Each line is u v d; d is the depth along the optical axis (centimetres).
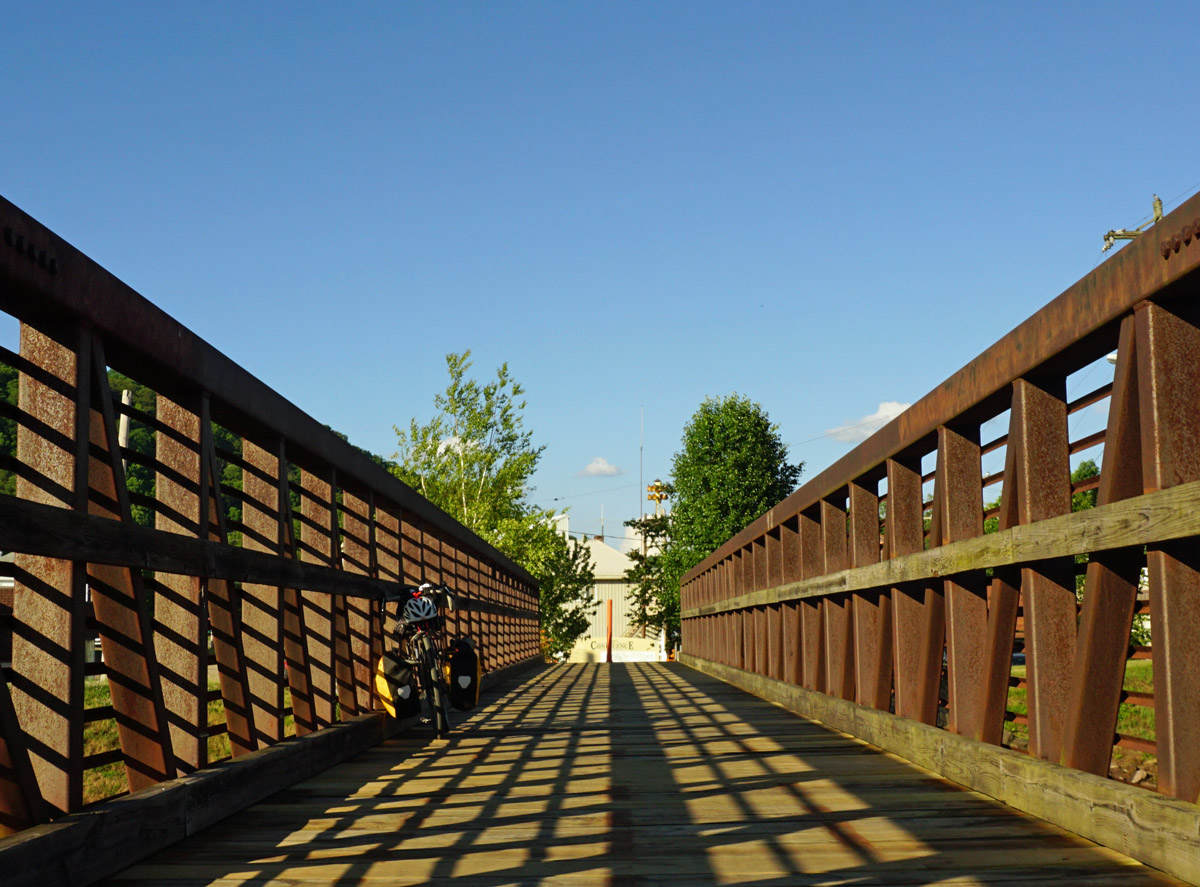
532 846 393
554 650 4819
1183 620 332
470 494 3231
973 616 562
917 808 462
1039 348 421
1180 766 330
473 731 863
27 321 358
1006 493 479
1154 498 329
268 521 598
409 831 423
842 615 860
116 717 404
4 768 307
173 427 493
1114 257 355
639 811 464
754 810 463
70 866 318
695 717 984
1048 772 420
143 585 421
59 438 354
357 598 816
